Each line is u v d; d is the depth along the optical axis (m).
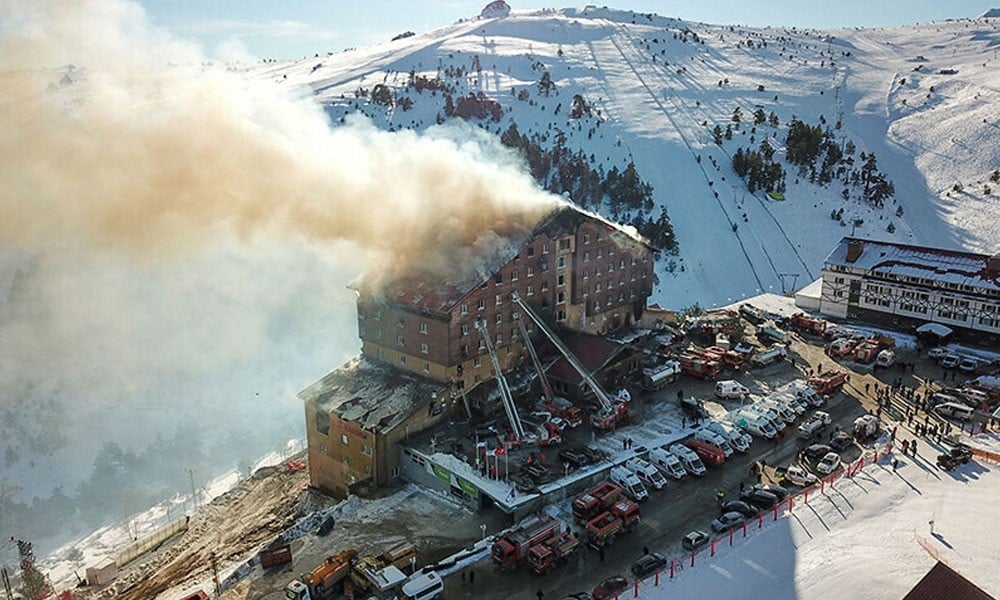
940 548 37.84
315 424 58.31
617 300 70.75
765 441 52.59
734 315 79.38
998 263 68.81
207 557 49.81
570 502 45.94
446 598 37.03
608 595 36.09
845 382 61.97
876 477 45.91
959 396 57.59
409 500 49.62
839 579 36.00
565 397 58.94
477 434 53.22
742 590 36.00
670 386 61.88
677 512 43.84
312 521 48.22
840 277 78.25
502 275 58.66
